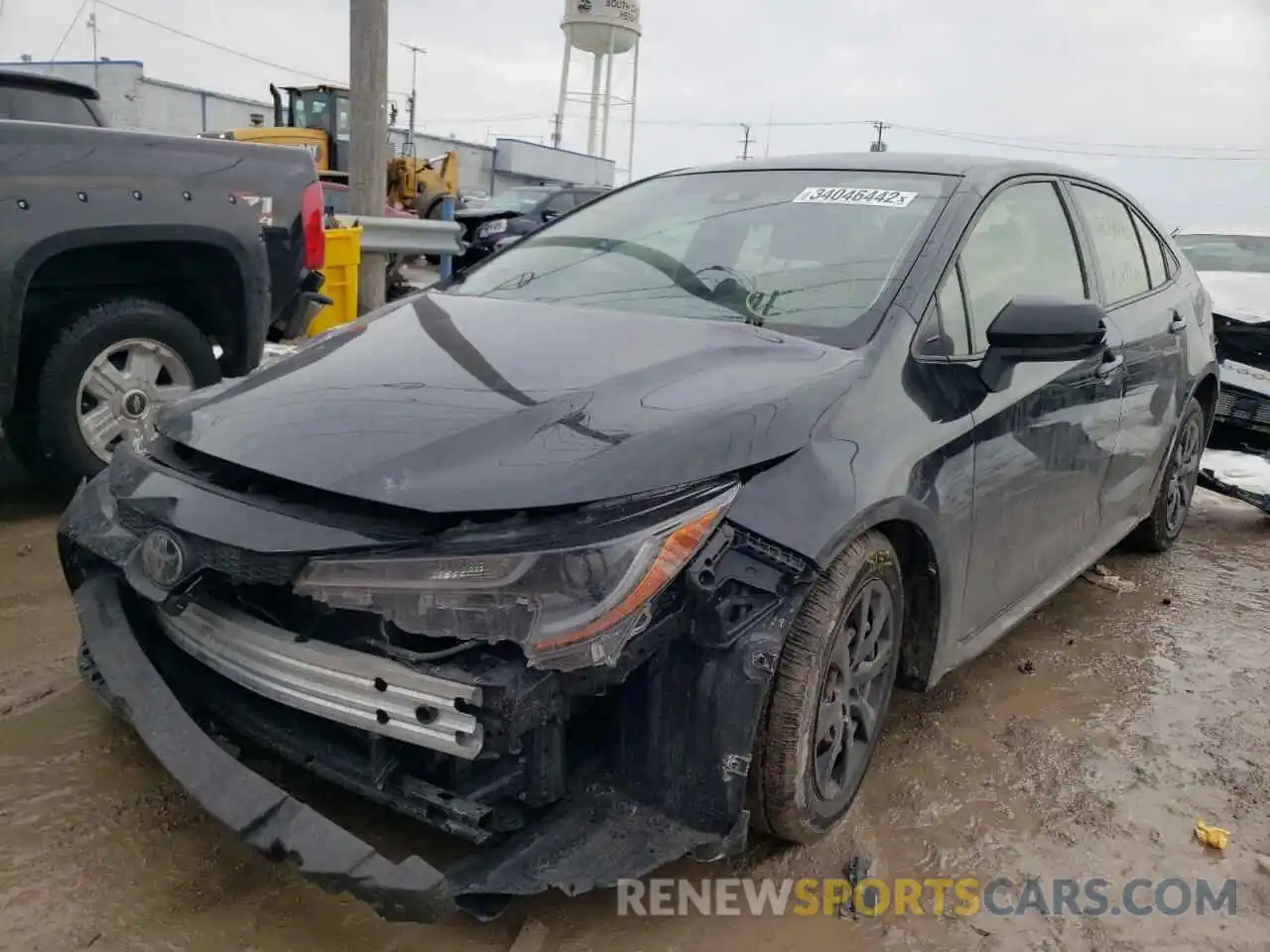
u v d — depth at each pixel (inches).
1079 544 148.5
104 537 97.5
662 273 123.0
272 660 85.4
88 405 175.0
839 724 98.5
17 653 128.5
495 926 87.5
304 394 94.6
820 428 92.0
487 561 76.3
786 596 87.0
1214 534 224.1
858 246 118.0
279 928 85.6
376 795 84.6
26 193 157.0
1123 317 152.9
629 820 84.7
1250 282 309.4
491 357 98.5
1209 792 116.6
